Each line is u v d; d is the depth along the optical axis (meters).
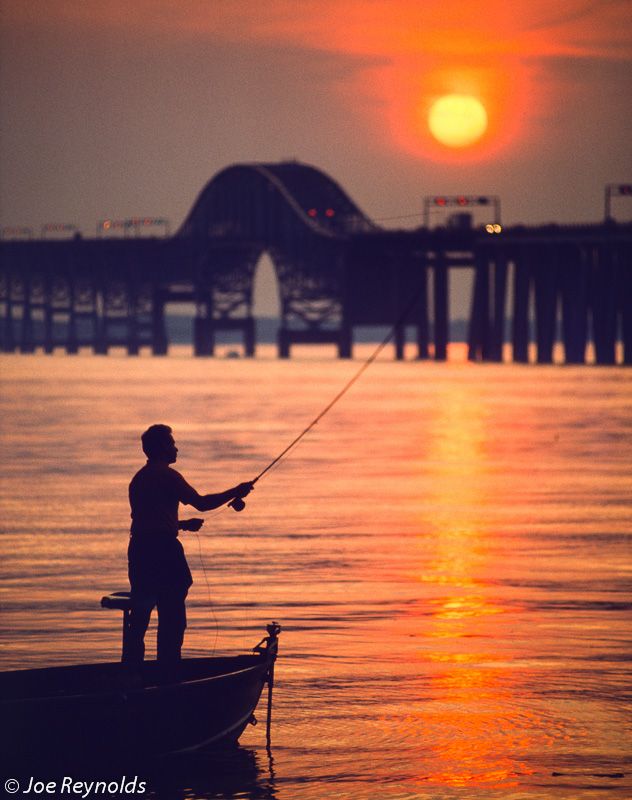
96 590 90.69
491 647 72.31
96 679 55.97
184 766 53.22
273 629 57.66
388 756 54.12
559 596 87.94
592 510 138.88
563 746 55.22
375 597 87.62
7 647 72.00
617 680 65.25
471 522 128.75
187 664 57.50
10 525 126.06
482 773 52.25
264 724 58.38
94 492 155.62
